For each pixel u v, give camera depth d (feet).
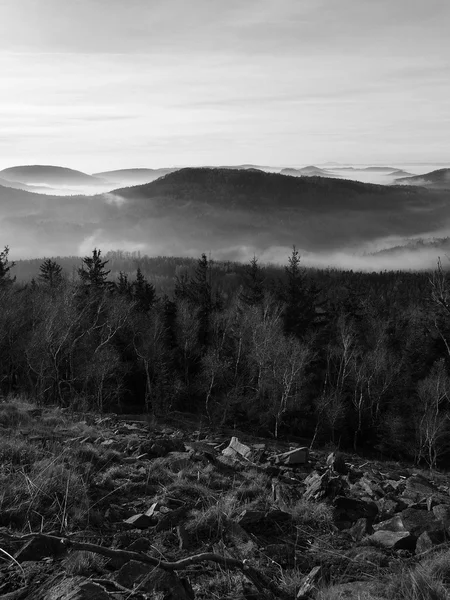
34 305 152.15
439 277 58.95
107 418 64.59
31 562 16.70
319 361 203.62
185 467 33.86
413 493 35.73
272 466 40.32
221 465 37.76
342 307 241.76
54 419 48.85
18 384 145.89
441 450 158.10
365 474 44.19
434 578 16.79
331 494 30.91
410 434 163.73
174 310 216.13
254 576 15.99
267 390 163.53
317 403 165.37
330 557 21.35
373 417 178.09
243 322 179.83
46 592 14.55
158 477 30.58
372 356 177.68
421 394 164.76
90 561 16.76
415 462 155.63
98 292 178.29
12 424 42.37
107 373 144.15
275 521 25.18
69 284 160.76
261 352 157.28
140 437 45.85
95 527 21.70
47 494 22.77
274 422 159.84
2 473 25.36
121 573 16.06
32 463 28.04
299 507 27.32
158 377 159.22
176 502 26.00
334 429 166.81
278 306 206.49
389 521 26.27
